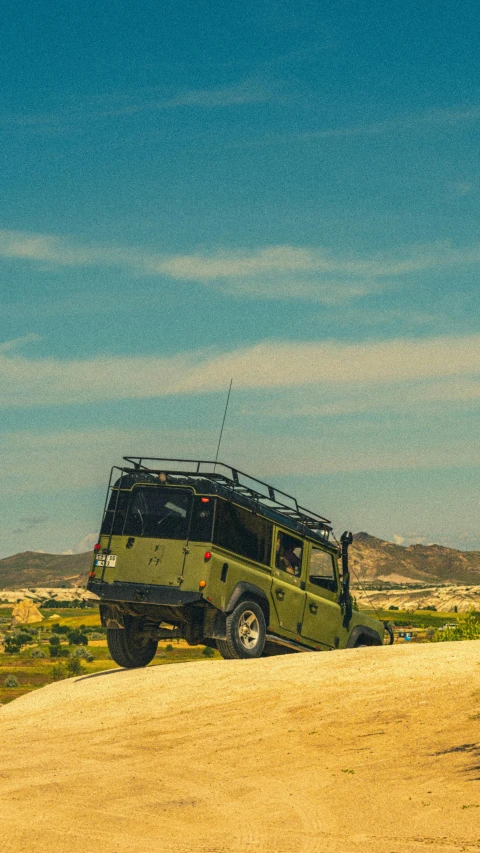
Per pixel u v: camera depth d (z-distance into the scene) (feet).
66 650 548.31
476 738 31.32
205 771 30.35
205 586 46.85
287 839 22.56
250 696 39.47
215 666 45.01
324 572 55.47
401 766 29.27
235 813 25.14
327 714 36.19
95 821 24.38
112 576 48.91
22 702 45.16
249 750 32.83
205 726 36.47
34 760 32.89
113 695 42.50
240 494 49.80
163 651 412.98
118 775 30.04
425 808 24.70
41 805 26.08
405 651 44.45
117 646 51.39
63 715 40.70
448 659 41.52
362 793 26.66
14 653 554.87
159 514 48.70
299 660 44.11
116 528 49.39
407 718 34.68
